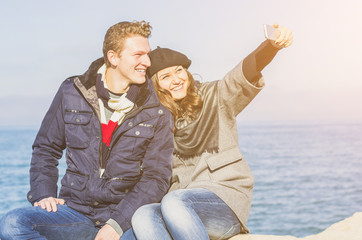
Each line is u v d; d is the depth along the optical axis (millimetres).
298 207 49938
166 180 2576
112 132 2520
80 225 2502
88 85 2541
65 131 2557
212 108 2699
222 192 2531
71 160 2553
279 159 102688
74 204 2543
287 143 152875
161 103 2678
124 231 2418
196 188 2506
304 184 68812
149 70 2744
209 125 2695
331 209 49375
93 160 2504
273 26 2559
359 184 69438
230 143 2697
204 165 2674
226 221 2518
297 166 90750
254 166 89500
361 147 143375
